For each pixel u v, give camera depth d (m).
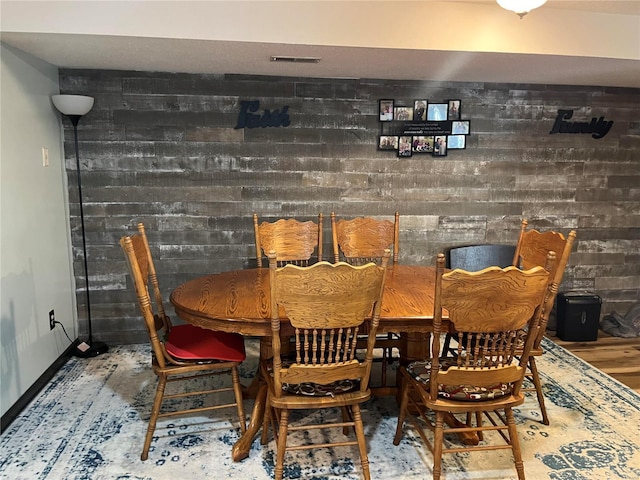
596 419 2.52
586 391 2.84
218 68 3.15
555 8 2.71
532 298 1.76
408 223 3.72
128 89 3.25
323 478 2.04
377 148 3.58
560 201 3.86
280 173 3.51
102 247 3.41
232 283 2.52
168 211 3.44
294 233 3.09
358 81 3.48
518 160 3.75
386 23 2.60
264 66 3.08
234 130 3.41
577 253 3.96
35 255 2.81
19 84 2.65
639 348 3.56
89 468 2.09
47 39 2.43
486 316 1.76
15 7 2.29
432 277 2.68
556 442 2.31
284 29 2.52
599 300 3.64
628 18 2.81
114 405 2.63
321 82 3.44
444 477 2.05
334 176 3.57
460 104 3.61
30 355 2.71
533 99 3.68
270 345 2.27
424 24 2.63
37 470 2.07
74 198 3.32
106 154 3.31
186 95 3.32
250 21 2.48
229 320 1.96
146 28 2.40
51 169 3.05
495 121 3.67
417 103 3.57
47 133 3.00
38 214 2.86
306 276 1.70
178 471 2.08
